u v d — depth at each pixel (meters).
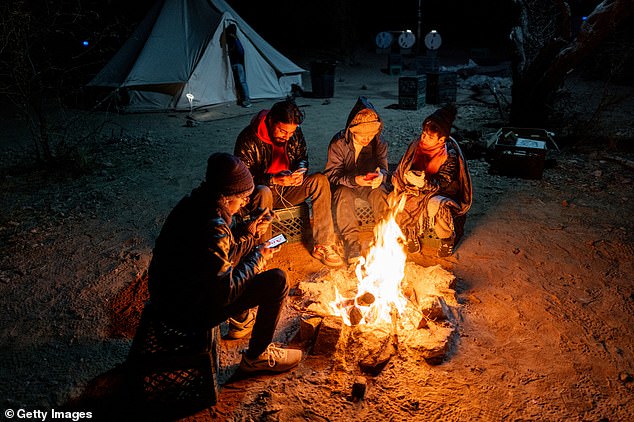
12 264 3.94
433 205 3.74
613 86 11.16
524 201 4.96
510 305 3.28
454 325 3.01
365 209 4.26
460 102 10.42
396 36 18.88
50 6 7.59
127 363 2.35
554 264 3.78
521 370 2.70
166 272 2.29
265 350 2.66
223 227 2.31
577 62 6.88
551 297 3.36
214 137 7.90
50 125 8.41
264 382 2.67
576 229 4.32
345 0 16.95
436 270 3.47
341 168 3.98
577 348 2.87
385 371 2.70
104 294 3.51
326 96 11.45
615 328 3.04
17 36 6.09
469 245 4.12
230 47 10.20
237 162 2.35
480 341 2.93
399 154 6.79
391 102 10.80
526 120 7.60
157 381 2.40
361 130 3.69
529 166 5.54
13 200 5.34
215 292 2.31
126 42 10.32
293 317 3.21
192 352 2.38
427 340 2.78
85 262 3.96
